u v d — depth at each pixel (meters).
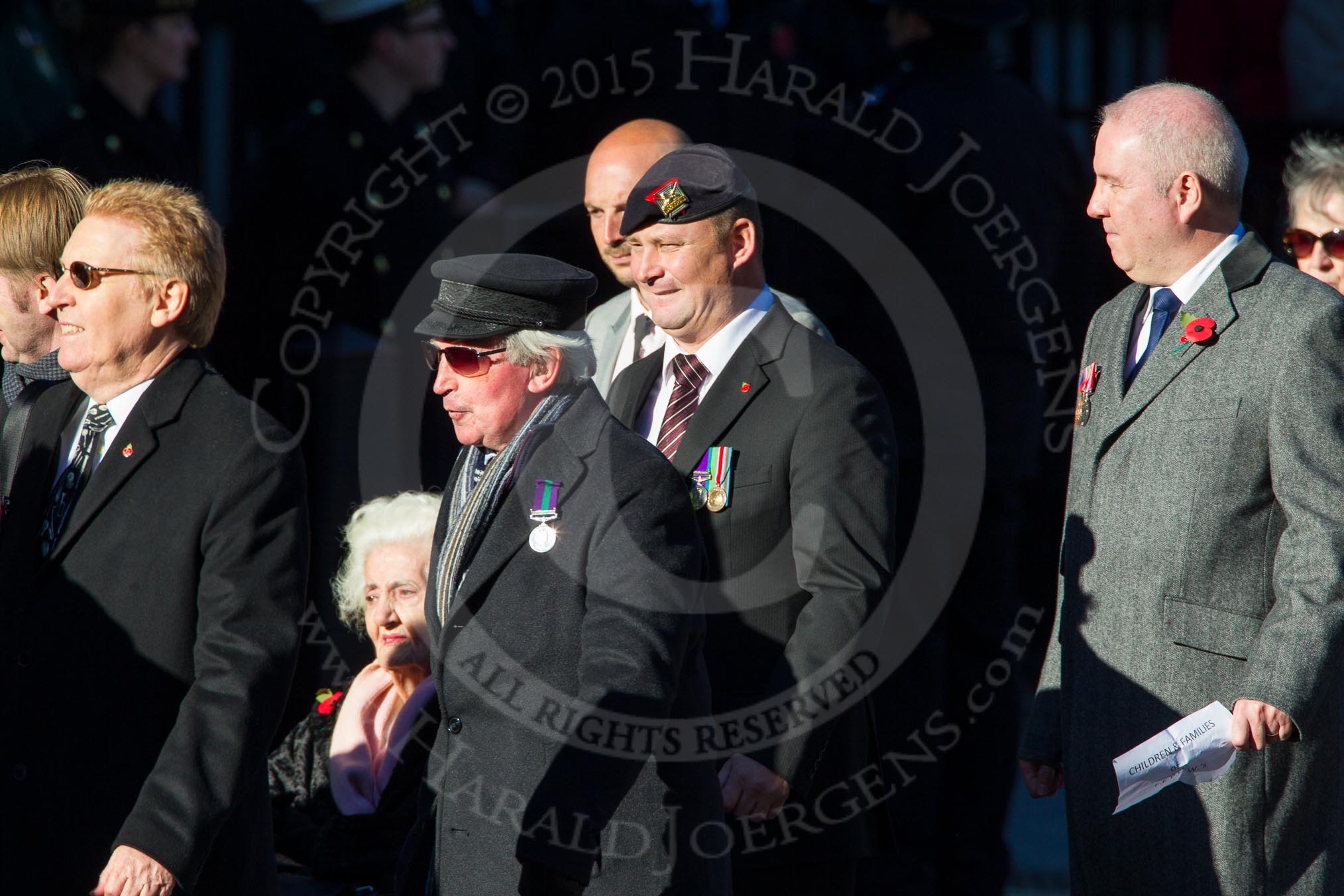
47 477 12.60
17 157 21.88
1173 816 12.70
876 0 19.50
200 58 23.95
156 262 12.15
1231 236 13.07
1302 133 23.00
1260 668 11.88
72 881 11.73
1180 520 12.61
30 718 11.92
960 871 18.84
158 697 11.91
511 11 23.17
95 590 11.96
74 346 12.21
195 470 12.06
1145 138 12.95
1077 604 13.38
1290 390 12.24
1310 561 11.91
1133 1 26.08
